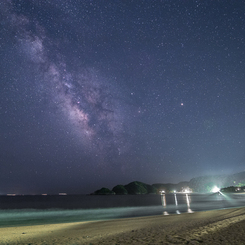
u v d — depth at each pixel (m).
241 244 7.13
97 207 53.41
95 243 9.30
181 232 10.84
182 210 33.09
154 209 38.34
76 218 27.97
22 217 31.25
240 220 13.56
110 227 15.66
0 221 26.16
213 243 7.45
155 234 10.88
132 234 11.53
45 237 12.06
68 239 11.01
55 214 35.84
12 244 10.18
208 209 32.72
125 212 34.59
